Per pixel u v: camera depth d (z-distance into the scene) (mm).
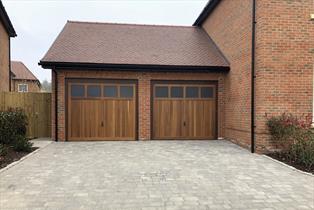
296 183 5582
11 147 8422
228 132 11203
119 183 5477
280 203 4520
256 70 8852
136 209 4227
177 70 11148
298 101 8766
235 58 10555
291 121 8086
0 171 6215
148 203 4461
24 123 9328
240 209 4262
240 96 10031
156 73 11336
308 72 8797
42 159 7633
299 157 7254
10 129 8586
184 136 11539
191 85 11531
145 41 12992
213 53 12211
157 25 14641
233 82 10742
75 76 10961
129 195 4812
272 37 8641
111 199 4621
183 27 14898
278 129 8281
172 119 11484
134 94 11297
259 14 8688
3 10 12508
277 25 8648
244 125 9633
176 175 6070
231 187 5293
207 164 7113
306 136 7316
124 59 11172
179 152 8695
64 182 5520
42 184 5387
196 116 11562
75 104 11039
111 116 11203
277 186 5383
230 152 8750
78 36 12742
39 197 4691
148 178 5828
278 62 8680
